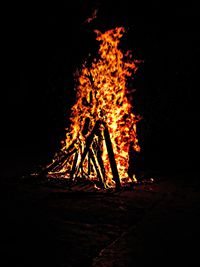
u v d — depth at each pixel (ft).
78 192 17.44
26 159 26.63
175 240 11.71
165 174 21.71
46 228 12.77
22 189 18.04
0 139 37.09
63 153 21.15
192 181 19.97
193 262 10.22
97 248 11.13
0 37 30.76
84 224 13.19
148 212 14.56
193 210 14.79
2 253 10.77
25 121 39.68
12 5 28.25
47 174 20.93
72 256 10.58
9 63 33.45
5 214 14.23
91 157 19.08
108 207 15.21
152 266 10.00
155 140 32.63
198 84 30.30
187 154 28.81
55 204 15.60
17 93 37.01
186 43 25.38
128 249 11.05
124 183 19.25
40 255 10.64
